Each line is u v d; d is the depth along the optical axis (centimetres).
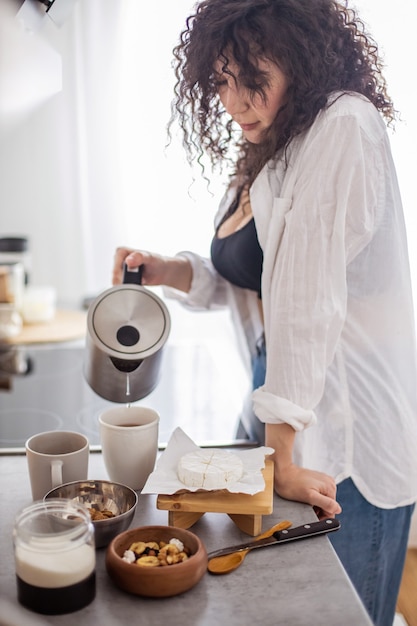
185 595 86
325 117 114
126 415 119
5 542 98
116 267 156
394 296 125
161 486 99
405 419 129
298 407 111
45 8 113
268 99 117
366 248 121
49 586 82
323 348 112
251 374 159
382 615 142
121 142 279
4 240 246
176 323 289
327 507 108
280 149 122
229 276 150
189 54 122
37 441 111
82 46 269
